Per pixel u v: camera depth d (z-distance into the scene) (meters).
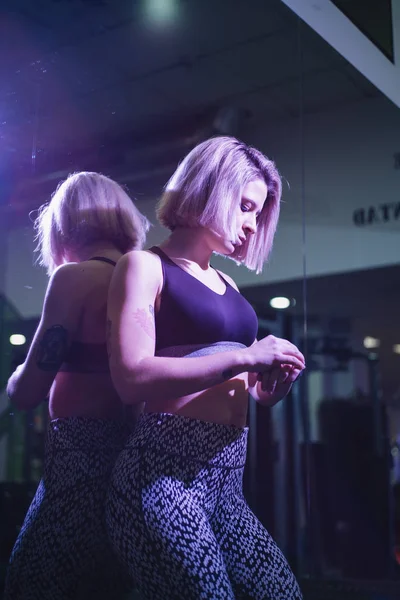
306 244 2.58
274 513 2.86
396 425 3.54
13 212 1.36
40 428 1.32
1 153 1.37
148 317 1.09
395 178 2.64
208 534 1.07
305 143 2.42
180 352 1.14
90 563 1.26
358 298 2.99
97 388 1.33
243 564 1.18
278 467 2.90
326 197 2.54
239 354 1.08
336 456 3.45
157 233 1.60
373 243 2.74
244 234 1.30
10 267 1.33
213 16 2.00
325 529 3.39
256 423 2.88
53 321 1.32
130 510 1.06
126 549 1.07
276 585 1.20
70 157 1.48
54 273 1.34
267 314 2.51
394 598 3.21
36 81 1.47
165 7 1.81
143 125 1.67
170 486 1.06
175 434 1.09
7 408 1.29
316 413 3.37
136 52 1.71
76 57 1.55
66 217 1.43
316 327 3.21
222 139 1.28
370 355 3.33
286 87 2.28
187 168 1.25
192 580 1.02
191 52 1.92
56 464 1.25
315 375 3.26
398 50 2.61
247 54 2.09
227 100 2.07
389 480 3.54
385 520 3.47
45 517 1.21
